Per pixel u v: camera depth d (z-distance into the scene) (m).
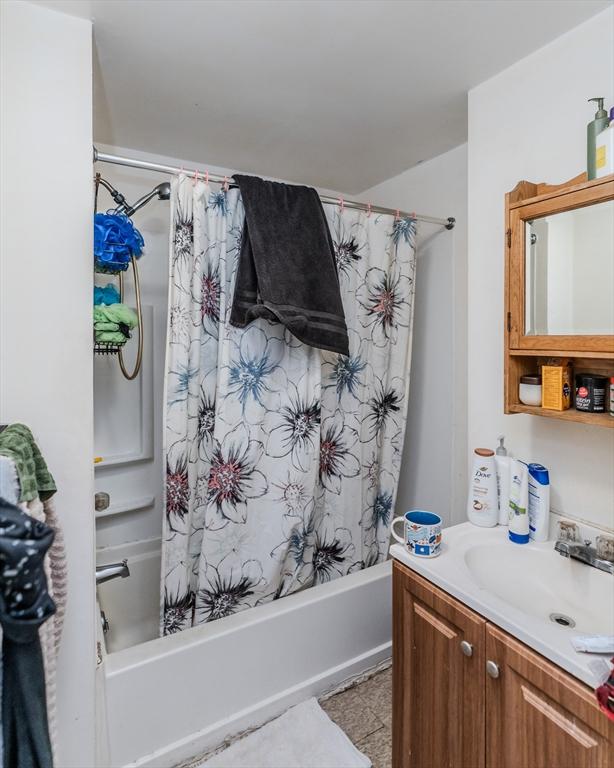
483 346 1.50
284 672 1.55
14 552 0.51
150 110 1.66
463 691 1.00
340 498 1.87
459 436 2.02
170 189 1.50
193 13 1.14
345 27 1.20
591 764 0.75
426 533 1.14
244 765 1.33
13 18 1.08
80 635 1.19
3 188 1.08
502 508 1.33
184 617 1.58
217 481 1.58
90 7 1.11
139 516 2.12
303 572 1.81
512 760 0.89
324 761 1.34
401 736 1.19
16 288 1.10
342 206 1.78
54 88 1.12
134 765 1.29
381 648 1.77
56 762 0.80
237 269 1.53
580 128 1.21
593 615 1.06
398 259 1.94
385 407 1.97
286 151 2.03
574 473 1.26
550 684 0.82
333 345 1.59
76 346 1.16
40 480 0.89
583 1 1.11
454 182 1.99
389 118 1.71
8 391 1.10
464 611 0.99
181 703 1.36
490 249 1.47
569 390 1.16
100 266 1.33
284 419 1.67
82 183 1.15
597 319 1.08
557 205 1.10
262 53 1.31
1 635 0.56
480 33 1.23
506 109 1.40
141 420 2.10
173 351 1.51
